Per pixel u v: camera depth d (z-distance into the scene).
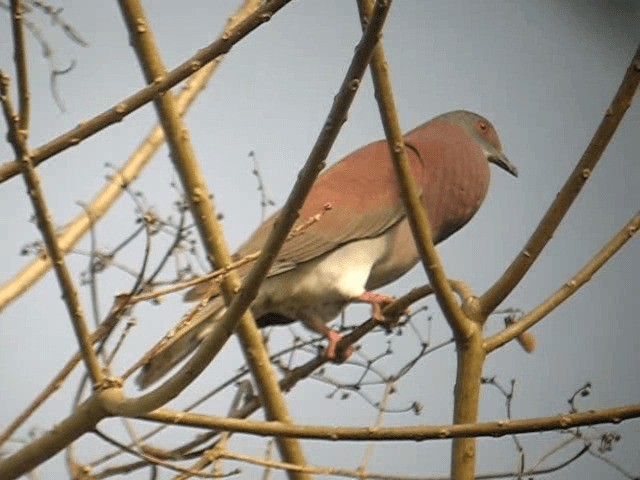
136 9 8.61
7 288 9.31
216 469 8.50
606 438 9.22
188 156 9.04
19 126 7.21
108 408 7.41
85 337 7.41
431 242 9.06
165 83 7.52
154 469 8.91
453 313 9.20
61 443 7.56
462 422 9.12
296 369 10.36
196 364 7.27
